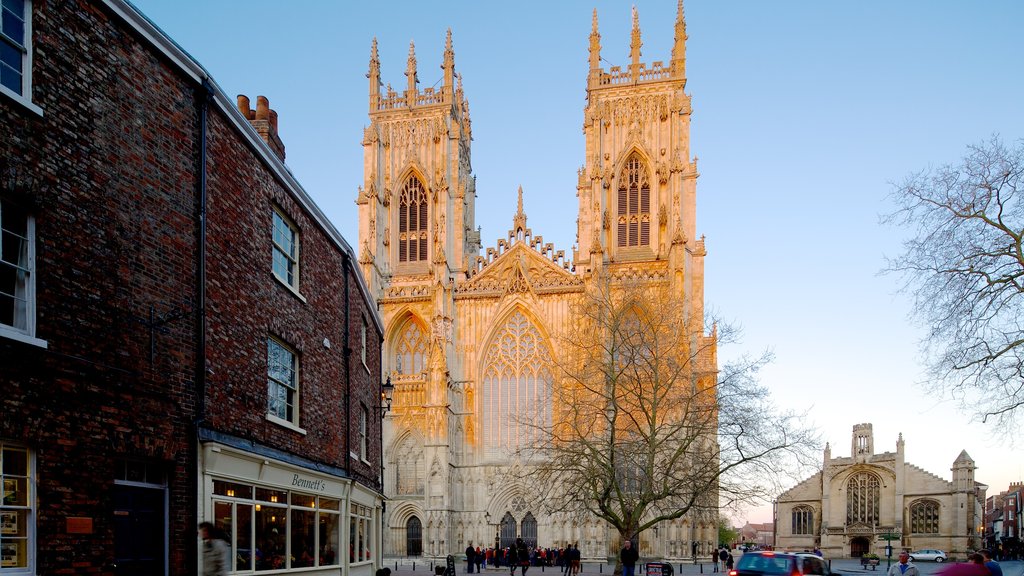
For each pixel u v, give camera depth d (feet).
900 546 342.23
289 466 73.56
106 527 48.14
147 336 53.06
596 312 196.85
